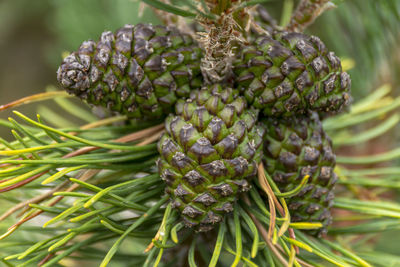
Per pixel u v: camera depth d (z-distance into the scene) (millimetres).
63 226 411
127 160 388
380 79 490
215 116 370
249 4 361
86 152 384
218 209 370
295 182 384
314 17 391
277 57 374
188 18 379
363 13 470
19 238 419
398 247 488
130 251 453
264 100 377
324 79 376
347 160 426
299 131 384
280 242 372
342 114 439
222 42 373
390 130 492
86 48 377
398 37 472
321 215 388
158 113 385
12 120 369
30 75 1047
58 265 391
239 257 359
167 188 374
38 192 410
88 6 521
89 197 366
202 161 366
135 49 375
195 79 384
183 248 411
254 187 386
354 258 377
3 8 961
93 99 381
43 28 1020
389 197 495
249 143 371
